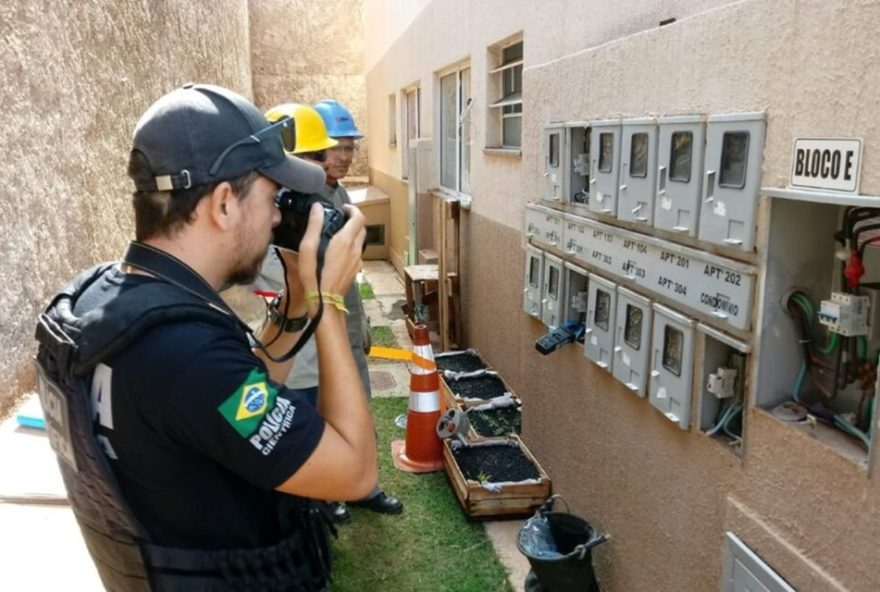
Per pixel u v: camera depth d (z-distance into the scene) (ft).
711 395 6.36
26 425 10.34
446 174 22.89
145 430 3.13
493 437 12.71
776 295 5.44
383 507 11.23
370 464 3.59
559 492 10.43
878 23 4.19
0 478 9.00
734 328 5.85
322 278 3.71
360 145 47.16
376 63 38.73
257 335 4.96
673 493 7.00
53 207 12.48
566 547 8.93
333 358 3.67
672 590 7.05
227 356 3.17
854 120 4.41
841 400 5.35
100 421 3.21
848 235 5.07
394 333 21.93
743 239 5.56
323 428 3.39
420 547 10.37
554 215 9.96
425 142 23.13
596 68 8.38
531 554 8.51
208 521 3.38
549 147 10.00
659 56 6.85
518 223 13.41
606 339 8.28
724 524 6.07
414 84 26.91
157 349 3.07
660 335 6.97
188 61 23.77
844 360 5.19
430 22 22.20
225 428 3.09
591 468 9.15
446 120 22.35
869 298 4.95
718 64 5.88
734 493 5.93
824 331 5.44
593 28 9.26
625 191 7.54
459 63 19.27
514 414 13.89
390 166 34.01
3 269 10.64
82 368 3.16
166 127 3.33
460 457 12.07
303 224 4.04
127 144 16.74
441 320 19.44
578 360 9.53
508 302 14.43
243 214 3.50
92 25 14.58
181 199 3.34
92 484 3.29
